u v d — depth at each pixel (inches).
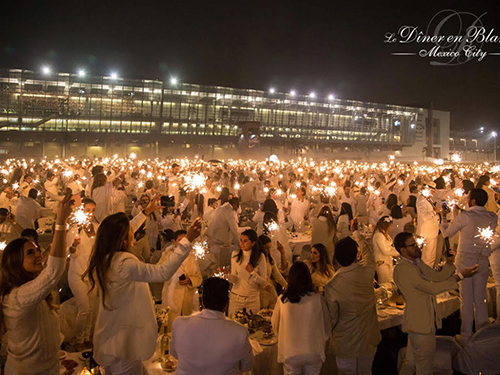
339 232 377.7
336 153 4040.4
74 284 195.3
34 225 444.5
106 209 288.2
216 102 3585.1
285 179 903.7
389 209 426.6
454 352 205.0
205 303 122.6
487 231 191.0
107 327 127.5
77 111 3061.0
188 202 458.6
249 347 120.6
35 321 121.0
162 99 3361.2
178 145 3309.5
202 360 116.0
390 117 4451.3
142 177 821.2
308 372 157.6
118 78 3181.6
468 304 217.0
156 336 132.6
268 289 216.4
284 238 307.3
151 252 383.6
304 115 3991.1
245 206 665.0
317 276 213.0
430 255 288.2
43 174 838.5
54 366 127.2
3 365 138.0
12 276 120.9
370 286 167.8
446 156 4832.7
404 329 170.2
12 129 2866.6
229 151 3491.6
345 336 163.9
